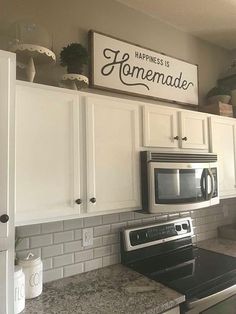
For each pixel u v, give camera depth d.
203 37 2.70
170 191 1.78
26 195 1.29
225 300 1.60
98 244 1.88
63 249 1.73
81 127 1.50
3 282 1.05
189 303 1.43
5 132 1.09
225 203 2.81
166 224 2.17
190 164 1.90
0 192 1.07
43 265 1.64
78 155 1.48
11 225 1.08
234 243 2.44
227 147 2.32
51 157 1.38
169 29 2.45
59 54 1.78
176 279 1.63
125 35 2.13
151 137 1.80
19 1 1.67
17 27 1.60
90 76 1.89
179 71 2.44
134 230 1.98
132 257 1.96
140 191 1.73
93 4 1.98
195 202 1.91
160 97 2.27
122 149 1.66
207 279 1.61
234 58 2.99
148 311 1.29
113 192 1.60
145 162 1.72
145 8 2.22
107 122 1.60
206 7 2.21
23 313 1.28
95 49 1.93
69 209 1.42
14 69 1.14
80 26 1.90
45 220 1.35
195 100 2.54
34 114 1.34
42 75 1.72
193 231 2.46
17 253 1.56
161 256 2.07
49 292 1.50
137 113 1.75
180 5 2.18
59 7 1.82
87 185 1.50
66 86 1.67
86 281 1.65
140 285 1.57
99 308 1.32
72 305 1.35
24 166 1.30
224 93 2.54
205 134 2.15
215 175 2.10
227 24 2.47
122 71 2.05
